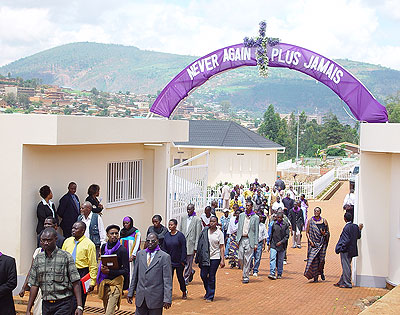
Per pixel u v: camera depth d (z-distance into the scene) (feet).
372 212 46.65
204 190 64.34
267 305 38.78
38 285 24.73
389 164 46.16
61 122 39.70
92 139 43.45
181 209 58.80
